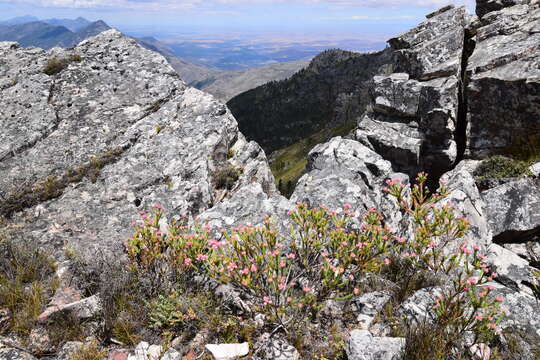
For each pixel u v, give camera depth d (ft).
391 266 21.91
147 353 14.62
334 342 15.74
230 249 18.02
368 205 27.99
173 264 18.72
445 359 14.64
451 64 39.50
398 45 47.39
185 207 28.40
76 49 46.21
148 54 46.01
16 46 46.70
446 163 37.65
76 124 35.63
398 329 16.19
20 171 29.66
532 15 41.06
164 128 36.37
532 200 26.61
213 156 34.30
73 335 15.76
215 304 17.74
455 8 46.78
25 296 17.33
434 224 20.48
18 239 22.53
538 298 19.84
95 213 26.73
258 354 14.84
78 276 19.75
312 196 28.25
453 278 20.45
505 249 24.43
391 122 41.14
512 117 33.40
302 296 17.07
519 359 15.10
